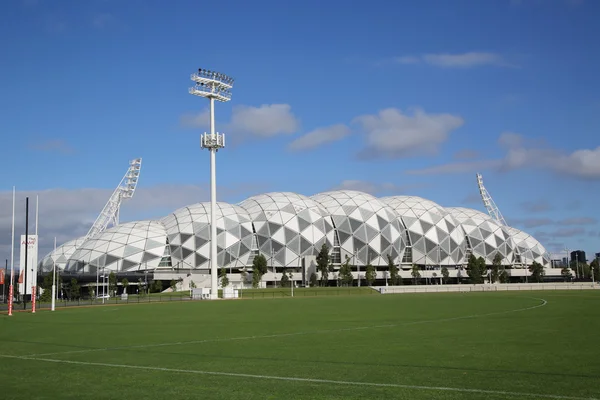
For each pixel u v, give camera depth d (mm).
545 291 86250
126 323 34625
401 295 75625
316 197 129125
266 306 52219
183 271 105938
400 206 129625
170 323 34062
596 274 144750
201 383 14695
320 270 109062
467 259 131125
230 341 23984
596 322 30984
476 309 43594
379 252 119125
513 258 143375
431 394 12953
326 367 16844
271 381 14773
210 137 74812
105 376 16000
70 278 97000
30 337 26969
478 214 143875
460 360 17891
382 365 17094
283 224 112875
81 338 26125
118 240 105125
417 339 23875
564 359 17875
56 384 14891
